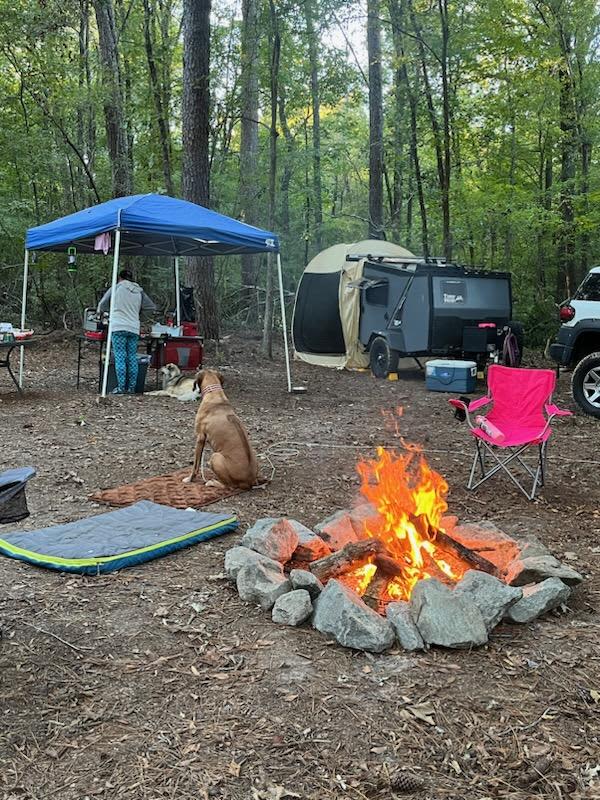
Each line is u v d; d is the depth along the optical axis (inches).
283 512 214.5
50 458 272.5
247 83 673.0
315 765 101.3
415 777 98.5
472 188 691.4
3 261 709.9
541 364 567.5
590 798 95.7
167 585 160.4
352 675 123.7
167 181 724.0
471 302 486.0
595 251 689.0
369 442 309.0
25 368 516.7
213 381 247.6
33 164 683.4
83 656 129.8
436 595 136.9
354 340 552.1
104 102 668.1
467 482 249.0
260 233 414.9
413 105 714.2
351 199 1282.0
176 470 260.4
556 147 692.1
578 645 135.2
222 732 108.2
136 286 420.8
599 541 193.8
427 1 644.7
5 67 687.7
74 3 650.8
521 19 614.2
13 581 161.3
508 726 110.3
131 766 101.1
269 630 139.5
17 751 104.2
